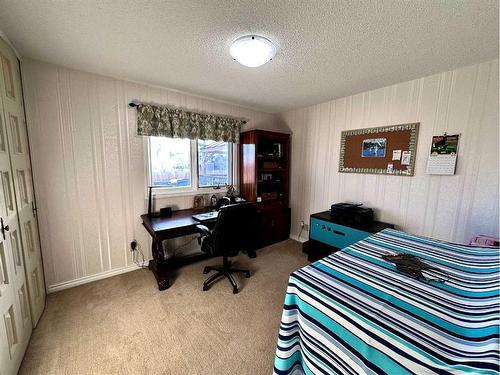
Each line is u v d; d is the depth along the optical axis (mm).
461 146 2078
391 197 2592
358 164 2857
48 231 2146
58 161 2146
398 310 864
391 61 1924
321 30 1493
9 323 1316
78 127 2223
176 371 1405
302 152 3578
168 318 1873
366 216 2574
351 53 1789
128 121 2494
